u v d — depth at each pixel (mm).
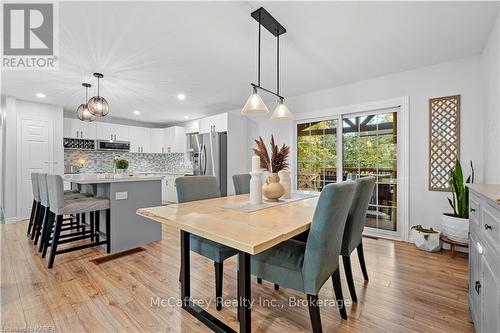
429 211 2932
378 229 3416
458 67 2730
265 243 1024
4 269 2357
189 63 2807
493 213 1121
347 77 3295
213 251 1707
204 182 2312
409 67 2961
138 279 2170
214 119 5012
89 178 2988
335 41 2334
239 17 1951
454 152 2756
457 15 1926
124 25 2039
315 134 4020
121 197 2896
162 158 7141
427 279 2139
